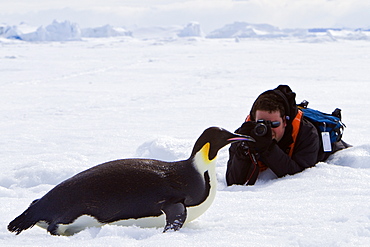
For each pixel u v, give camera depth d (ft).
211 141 12.07
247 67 98.73
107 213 11.65
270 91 18.03
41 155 24.58
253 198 15.31
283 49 206.08
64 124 36.40
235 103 45.60
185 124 34.24
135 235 11.18
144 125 34.40
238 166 17.65
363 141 25.14
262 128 16.71
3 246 10.64
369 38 463.42
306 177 17.20
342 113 36.81
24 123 37.42
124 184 11.71
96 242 10.41
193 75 81.97
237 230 11.69
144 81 73.00
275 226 11.97
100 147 26.91
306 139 18.33
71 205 11.62
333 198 14.53
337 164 19.52
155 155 22.67
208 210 14.01
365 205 13.25
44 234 11.68
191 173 12.09
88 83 71.31
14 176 19.66
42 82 73.61
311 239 10.57
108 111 42.96
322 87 57.98
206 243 10.38
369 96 47.47
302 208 13.64
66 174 19.67
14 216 13.83
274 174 18.48
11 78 80.43
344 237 10.61
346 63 105.81
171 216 11.34
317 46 251.39
